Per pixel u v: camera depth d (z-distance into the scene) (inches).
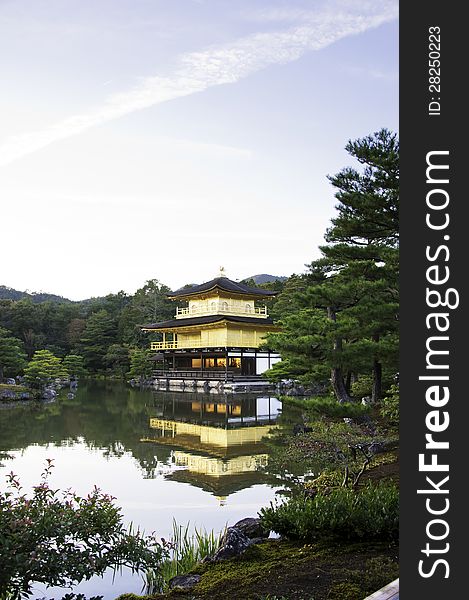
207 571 300.7
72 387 2255.2
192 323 2215.8
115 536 297.9
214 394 1879.9
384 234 693.9
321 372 886.4
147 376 2503.7
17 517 256.5
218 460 739.4
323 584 257.8
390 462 536.1
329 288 633.0
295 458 565.6
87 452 794.2
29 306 3186.5
